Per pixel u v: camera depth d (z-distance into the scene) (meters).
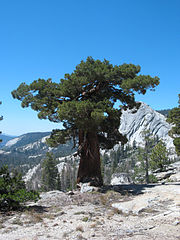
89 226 8.24
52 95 19.78
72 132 20.56
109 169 129.50
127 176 33.16
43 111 19.38
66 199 14.98
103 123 18.73
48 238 6.88
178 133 35.38
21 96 20.11
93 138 20.05
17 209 12.24
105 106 17.03
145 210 10.43
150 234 6.77
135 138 190.38
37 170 183.88
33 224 8.91
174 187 16.19
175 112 34.69
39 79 19.81
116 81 19.28
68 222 9.06
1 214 10.90
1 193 12.49
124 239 6.40
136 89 17.36
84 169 19.81
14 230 8.06
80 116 16.42
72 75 18.30
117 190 16.80
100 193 16.25
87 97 20.25
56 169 80.69
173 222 7.88
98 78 18.39
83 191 17.16
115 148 186.12
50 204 13.87
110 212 10.67
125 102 20.27
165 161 36.06
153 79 16.73
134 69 18.44
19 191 12.30
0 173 13.41
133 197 14.20
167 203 11.36
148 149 35.91
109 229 7.74
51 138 20.25
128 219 9.20
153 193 14.68
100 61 19.81
